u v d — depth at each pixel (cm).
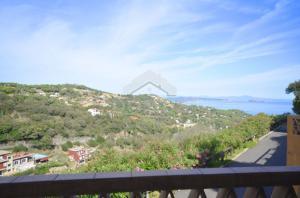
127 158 694
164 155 737
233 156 1115
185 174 136
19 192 124
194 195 140
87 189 128
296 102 1725
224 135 1189
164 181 134
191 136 1057
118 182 130
